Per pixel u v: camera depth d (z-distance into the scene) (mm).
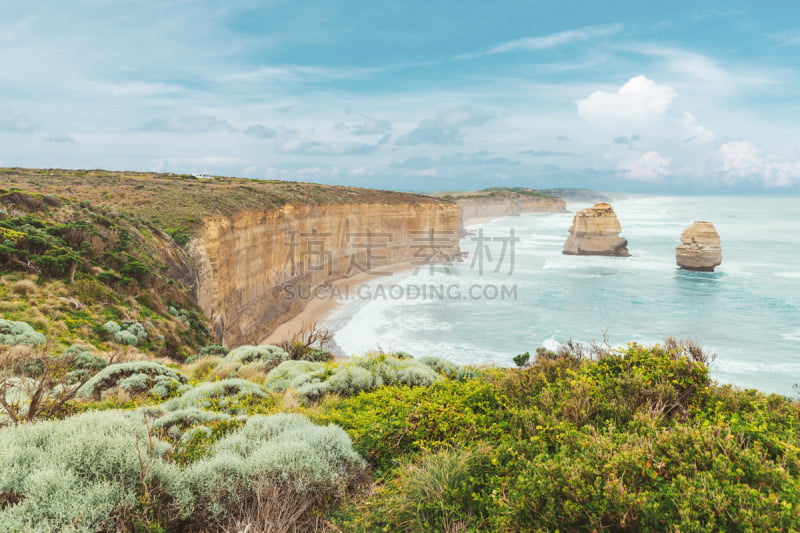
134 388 9477
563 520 3027
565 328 34500
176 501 3857
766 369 25766
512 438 4688
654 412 4586
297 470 4418
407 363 10688
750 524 2568
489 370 10625
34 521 3318
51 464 3703
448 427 5434
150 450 3982
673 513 2840
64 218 25078
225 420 6254
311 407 7902
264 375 11961
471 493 3818
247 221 37062
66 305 17797
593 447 3656
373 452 5391
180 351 19438
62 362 10336
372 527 3838
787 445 3391
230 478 4168
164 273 24969
